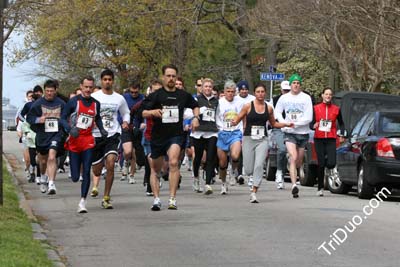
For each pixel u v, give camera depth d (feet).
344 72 161.48
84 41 239.30
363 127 89.04
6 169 112.88
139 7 211.61
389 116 85.76
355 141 88.02
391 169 81.25
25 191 89.97
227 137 87.04
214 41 238.48
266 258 48.85
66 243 54.54
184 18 196.13
